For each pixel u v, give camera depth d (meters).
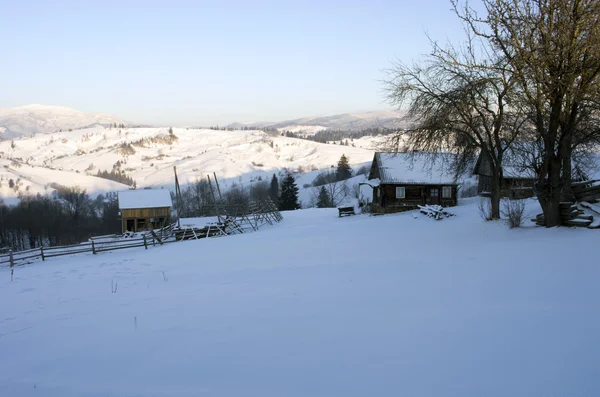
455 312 6.37
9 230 67.81
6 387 4.95
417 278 9.16
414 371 4.52
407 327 5.90
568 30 12.43
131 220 50.94
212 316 7.39
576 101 12.66
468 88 17.02
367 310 6.94
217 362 5.21
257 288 9.62
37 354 6.16
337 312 6.96
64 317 8.39
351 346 5.38
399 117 20.64
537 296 6.77
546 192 14.31
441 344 5.18
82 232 74.00
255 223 39.03
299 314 7.03
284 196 76.25
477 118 18.77
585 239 11.16
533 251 10.64
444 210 28.38
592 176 23.69
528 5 13.49
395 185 40.84
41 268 20.16
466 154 20.69
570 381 4.01
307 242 20.70
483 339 5.20
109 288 11.97
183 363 5.27
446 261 11.00
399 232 22.00
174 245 27.62
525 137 18.27
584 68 12.34
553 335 5.09
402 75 19.67
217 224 36.78
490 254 11.14
